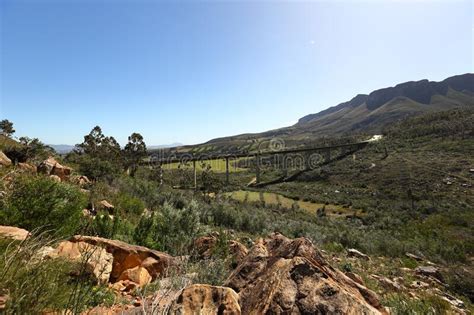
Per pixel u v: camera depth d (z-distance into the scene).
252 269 3.14
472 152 52.03
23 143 12.27
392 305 4.33
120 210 10.03
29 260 2.15
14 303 1.76
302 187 57.38
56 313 2.03
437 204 34.47
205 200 25.77
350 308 2.08
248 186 64.81
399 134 84.25
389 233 24.58
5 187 5.06
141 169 37.44
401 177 49.06
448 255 16.78
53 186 5.37
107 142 28.34
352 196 45.16
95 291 2.78
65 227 4.82
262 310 2.19
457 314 6.46
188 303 2.17
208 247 6.89
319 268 2.59
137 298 3.26
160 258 4.74
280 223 19.55
